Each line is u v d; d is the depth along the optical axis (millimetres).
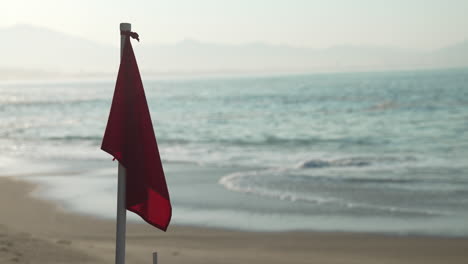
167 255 10773
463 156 26812
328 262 10633
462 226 13383
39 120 59469
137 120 4453
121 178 4480
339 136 38688
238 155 29234
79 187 19516
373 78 195875
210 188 18875
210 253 11141
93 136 41031
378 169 22844
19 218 14930
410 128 42031
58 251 9523
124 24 4465
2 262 8438
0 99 118438
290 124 48688
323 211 15266
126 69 4465
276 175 21375
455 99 70938
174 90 142375
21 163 26562
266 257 10914
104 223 14266
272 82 192000
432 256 11141
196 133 42906
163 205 4578
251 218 14578
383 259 10945
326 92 103750
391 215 14695
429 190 18000
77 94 140500
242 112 63438
